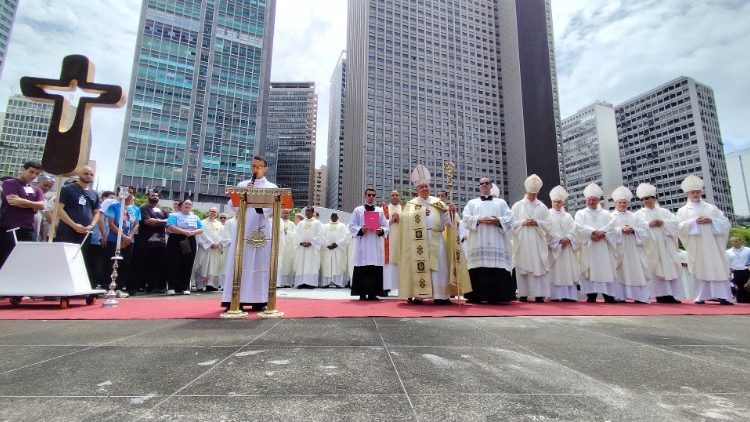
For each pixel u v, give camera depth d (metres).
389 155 102.94
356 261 7.96
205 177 70.75
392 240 8.80
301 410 1.81
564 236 8.48
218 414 1.75
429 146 107.56
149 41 69.31
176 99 70.06
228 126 74.00
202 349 2.99
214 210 11.59
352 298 8.12
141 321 4.38
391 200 9.80
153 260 8.86
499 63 121.75
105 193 8.87
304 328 3.99
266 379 2.26
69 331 3.71
